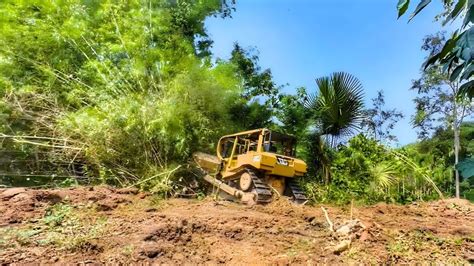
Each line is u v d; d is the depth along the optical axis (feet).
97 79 29.37
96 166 27.66
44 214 16.43
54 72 30.86
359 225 16.69
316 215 19.67
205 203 22.03
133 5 34.86
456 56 4.66
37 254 12.11
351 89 36.58
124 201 20.18
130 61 30.63
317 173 35.60
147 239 13.80
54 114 28.25
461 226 20.79
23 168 27.81
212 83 30.78
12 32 30.12
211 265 12.42
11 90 27.89
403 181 38.93
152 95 29.22
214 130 31.19
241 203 23.50
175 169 26.37
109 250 12.86
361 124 38.04
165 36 35.14
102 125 26.37
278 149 28.58
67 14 33.06
